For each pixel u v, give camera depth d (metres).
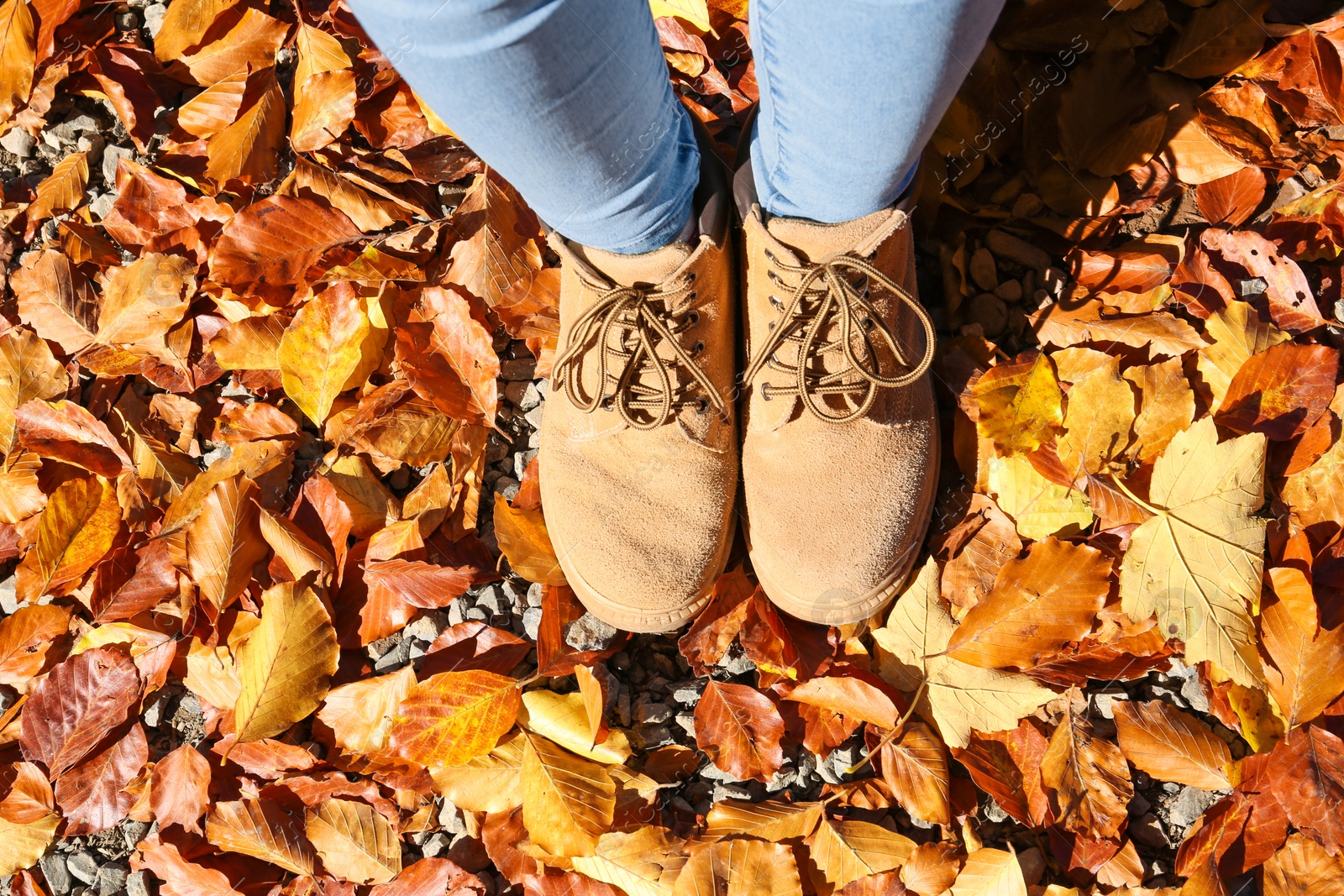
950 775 1.16
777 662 1.15
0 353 1.40
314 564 1.26
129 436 1.38
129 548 1.30
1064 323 1.28
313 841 1.16
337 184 1.43
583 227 1.05
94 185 1.57
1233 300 1.23
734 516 1.22
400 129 1.49
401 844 1.18
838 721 1.17
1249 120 1.35
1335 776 1.04
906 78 0.83
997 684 1.12
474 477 1.30
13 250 1.53
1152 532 1.11
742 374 1.25
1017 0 1.42
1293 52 1.35
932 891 1.07
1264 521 1.07
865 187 1.00
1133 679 1.16
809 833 1.13
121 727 1.25
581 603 1.22
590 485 1.17
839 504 1.13
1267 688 1.09
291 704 1.17
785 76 0.90
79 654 1.24
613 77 0.86
